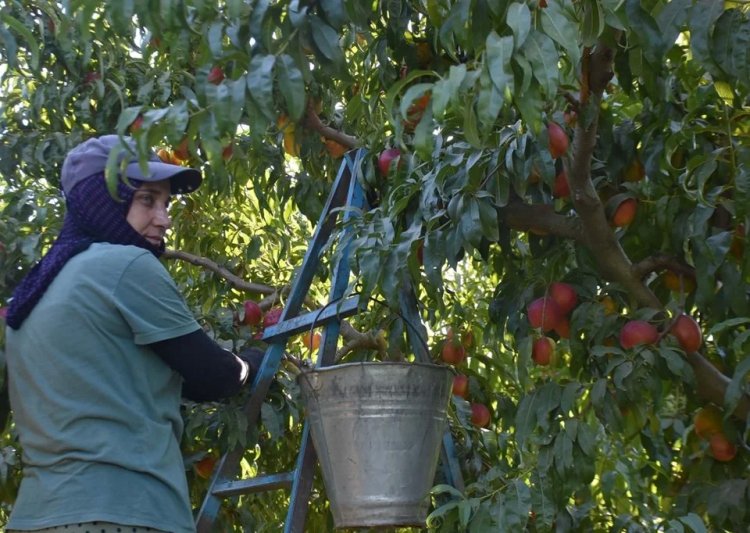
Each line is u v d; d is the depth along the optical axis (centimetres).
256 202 789
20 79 674
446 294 662
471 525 427
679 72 428
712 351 518
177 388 392
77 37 592
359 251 454
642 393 457
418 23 508
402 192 474
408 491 422
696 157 415
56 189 646
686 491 494
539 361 508
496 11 312
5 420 512
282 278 755
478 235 437
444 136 471
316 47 349
